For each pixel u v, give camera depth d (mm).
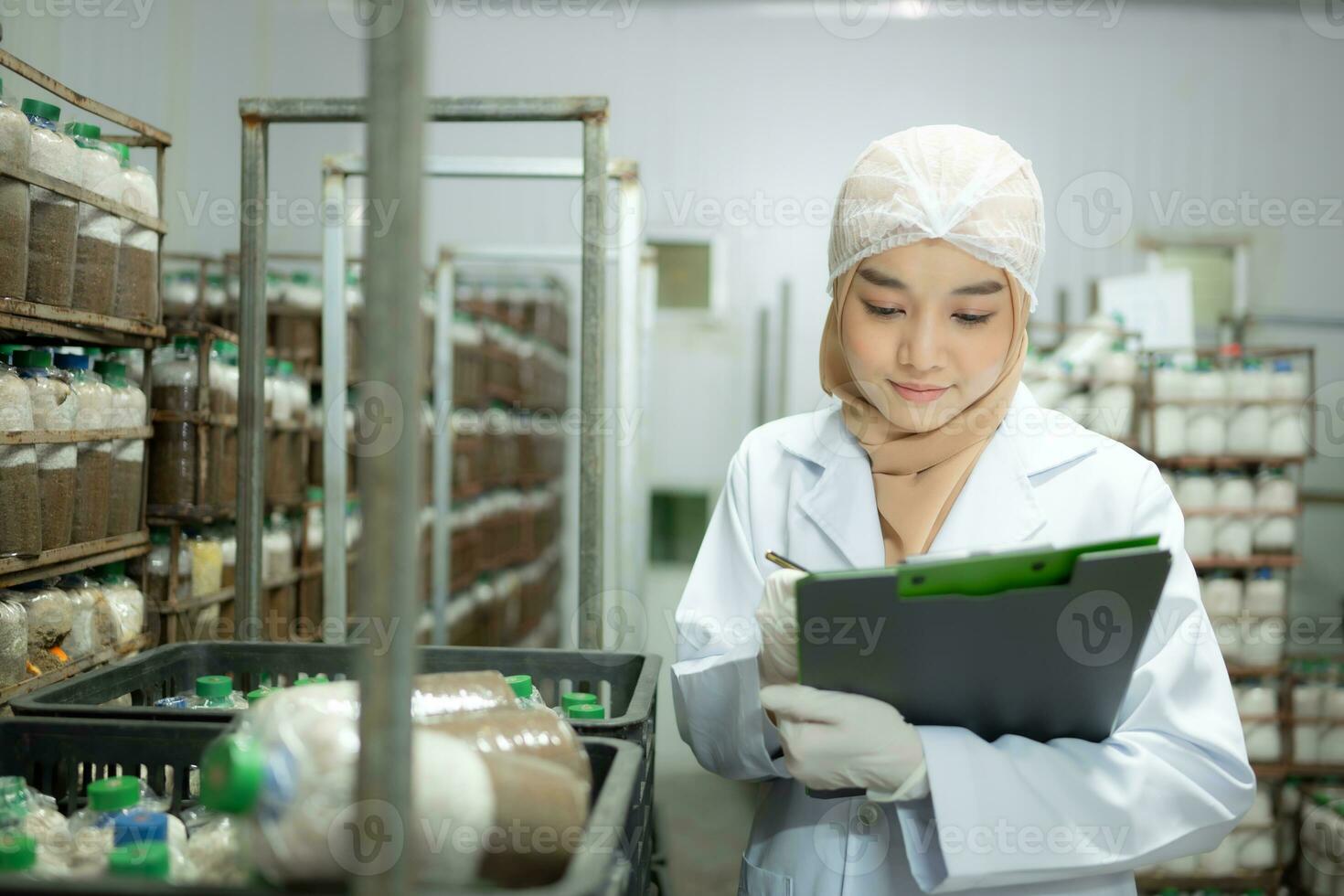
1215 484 3320
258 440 1530
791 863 1143
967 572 875
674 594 4766
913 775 941
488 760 670
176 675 1244
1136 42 4535
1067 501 1151
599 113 1485
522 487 4887
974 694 959
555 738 732
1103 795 942
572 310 5273
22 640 1279
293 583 2602
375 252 466
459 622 3998
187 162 3330
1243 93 4523
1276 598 3250
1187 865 3152
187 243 3338
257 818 610
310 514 2648
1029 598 881
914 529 1157
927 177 1062
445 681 810
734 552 1281
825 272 4660
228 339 1986
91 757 918
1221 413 3285
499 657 1273
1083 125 4543
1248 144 4539
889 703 971
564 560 5398
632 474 2844
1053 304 4559
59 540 1396
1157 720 1025
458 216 4801
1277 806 3215
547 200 4781
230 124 3564
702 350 4746
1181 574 1091
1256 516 3287
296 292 2793
